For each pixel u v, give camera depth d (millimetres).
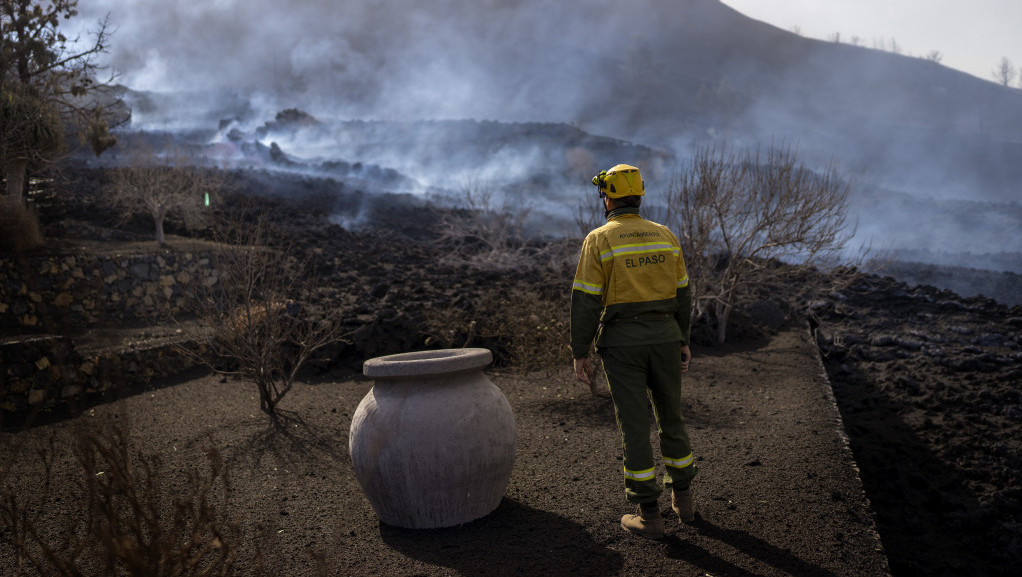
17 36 10312
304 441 5586
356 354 8367
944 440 6637
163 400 6859
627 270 3559
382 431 3695
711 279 9539
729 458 4820
